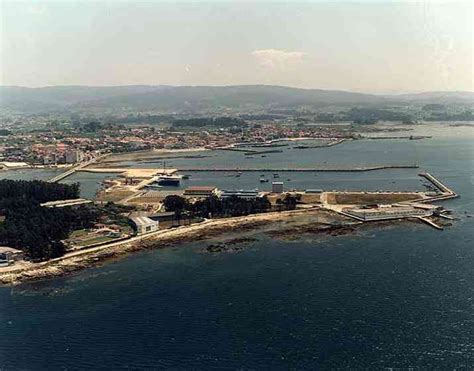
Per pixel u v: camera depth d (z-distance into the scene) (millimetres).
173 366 154625
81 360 159125
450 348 160375
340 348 161750
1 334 175375
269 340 167250
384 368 151000
